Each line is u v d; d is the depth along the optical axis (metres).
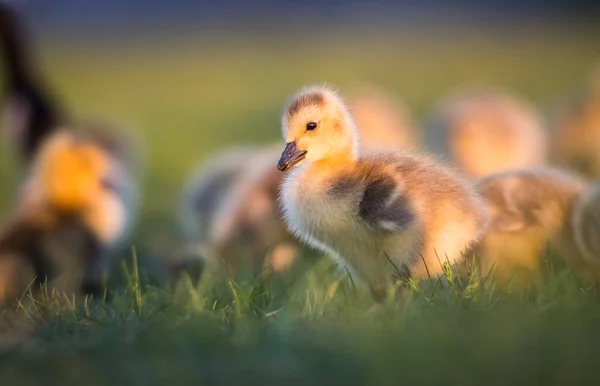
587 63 47.03
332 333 8.53
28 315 9.92
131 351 8.47
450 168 11.16
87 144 15.64
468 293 9.45
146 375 7.93
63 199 14.86
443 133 20.89
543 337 7.97
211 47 62.16
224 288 10.80
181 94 43.94
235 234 13.52
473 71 46.72
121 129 20.08
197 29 70.56
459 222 10.36
